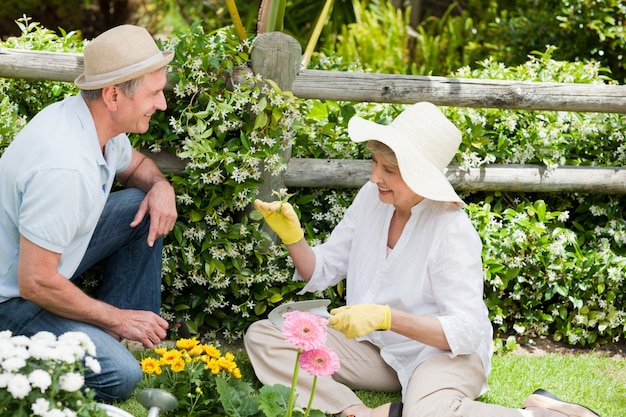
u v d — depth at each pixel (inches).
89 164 122.6
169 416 120.8
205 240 161.9
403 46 329.7
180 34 164.4
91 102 124.9
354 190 173.6
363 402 140.7
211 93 158.9
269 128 160.9
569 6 248.8
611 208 180.5
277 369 137.4
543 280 173.5
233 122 159.8
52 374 94.7
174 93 162.1
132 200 142.6
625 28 237.0
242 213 167.2
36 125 123.4
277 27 172.2
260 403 111.8
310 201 171.5
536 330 176.9
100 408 98.3
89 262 141.1
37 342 96.1
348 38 327.6
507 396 148.3
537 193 182.9
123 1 380.2
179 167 165.6
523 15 279.9
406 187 128.3
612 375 161.2
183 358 123.6
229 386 117.6
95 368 98.4
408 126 129.8
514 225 173.0
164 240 163.3
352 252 141.1
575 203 185.5
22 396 89.4
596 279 174.7
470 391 128.4
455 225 128.8
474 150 174.7
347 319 118.0
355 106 182.1
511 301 175.3
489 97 169.3
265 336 140.6
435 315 131.8
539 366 162.4
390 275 134.4
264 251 166.2
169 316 165.0
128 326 128.6
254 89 157.8
